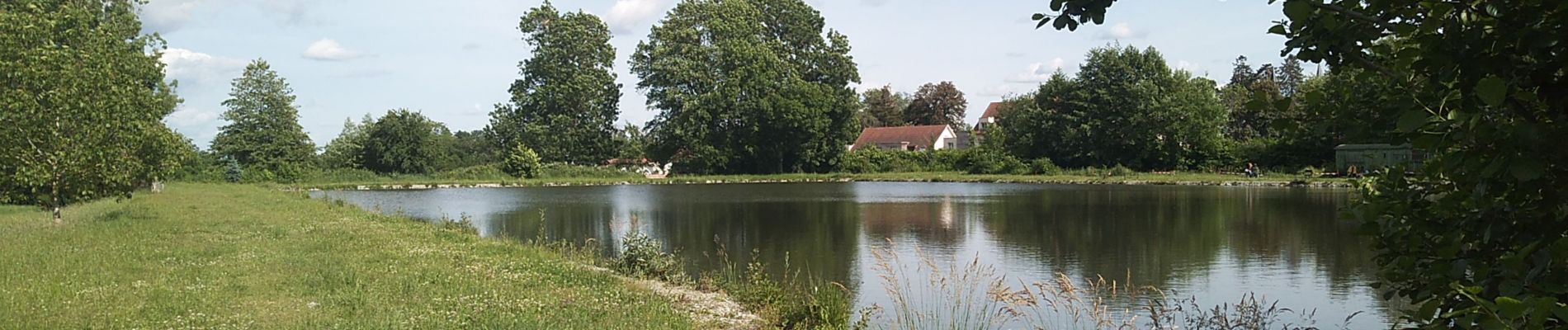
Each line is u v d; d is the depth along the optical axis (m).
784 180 61.47
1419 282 3.75
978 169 64.25
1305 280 13.75
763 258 16.98
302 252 13.62
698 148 64.56
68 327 7.59
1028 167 61.62
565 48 67.69
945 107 114.81
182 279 10.47
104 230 16.61
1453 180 3.24
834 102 67.56
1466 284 3.25
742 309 9.95
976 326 9.62
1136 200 34.53
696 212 30.23
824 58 70.12
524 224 25.84
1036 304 9.12
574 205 34.59
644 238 13.62
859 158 69.19
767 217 27.56
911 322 9.54
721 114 64.56
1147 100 59.62
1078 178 53.59
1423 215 3.55
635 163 69.31
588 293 10.11
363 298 9.21
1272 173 52.22
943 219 26.09
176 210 24.19
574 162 67.50
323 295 9.50
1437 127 2.77
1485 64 2.75
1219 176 52.41
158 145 19.73
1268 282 13.68
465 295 9.68
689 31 68.06
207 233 16.77
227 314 8.38
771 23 71.00
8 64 16.92
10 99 16.94
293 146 65.44
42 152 17.64
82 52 18.73
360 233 17.64
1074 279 14.26
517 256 13.98
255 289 9.86
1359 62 3.21
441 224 22.39
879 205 33.12
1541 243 2.95
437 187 53.00
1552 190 2.89
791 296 10.44
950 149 69.00
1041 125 63.59
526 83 68.38
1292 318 11.05
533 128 65.19
